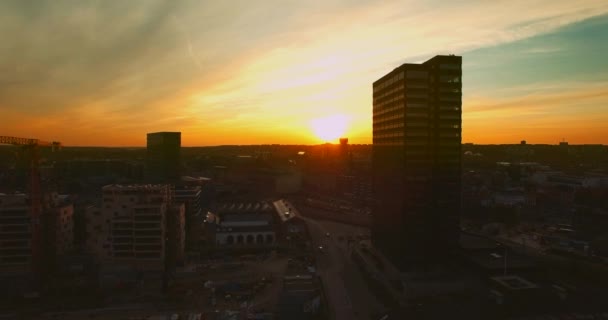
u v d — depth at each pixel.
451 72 189.88
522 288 157.00
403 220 187.88
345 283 198.50
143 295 183.00
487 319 147.62
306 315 151.88
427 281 174.12
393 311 157.25
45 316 164.38
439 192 190.38
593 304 157.50
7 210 198.25
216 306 172.25
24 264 199.25
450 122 190.38
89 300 179.25
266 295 184.50
